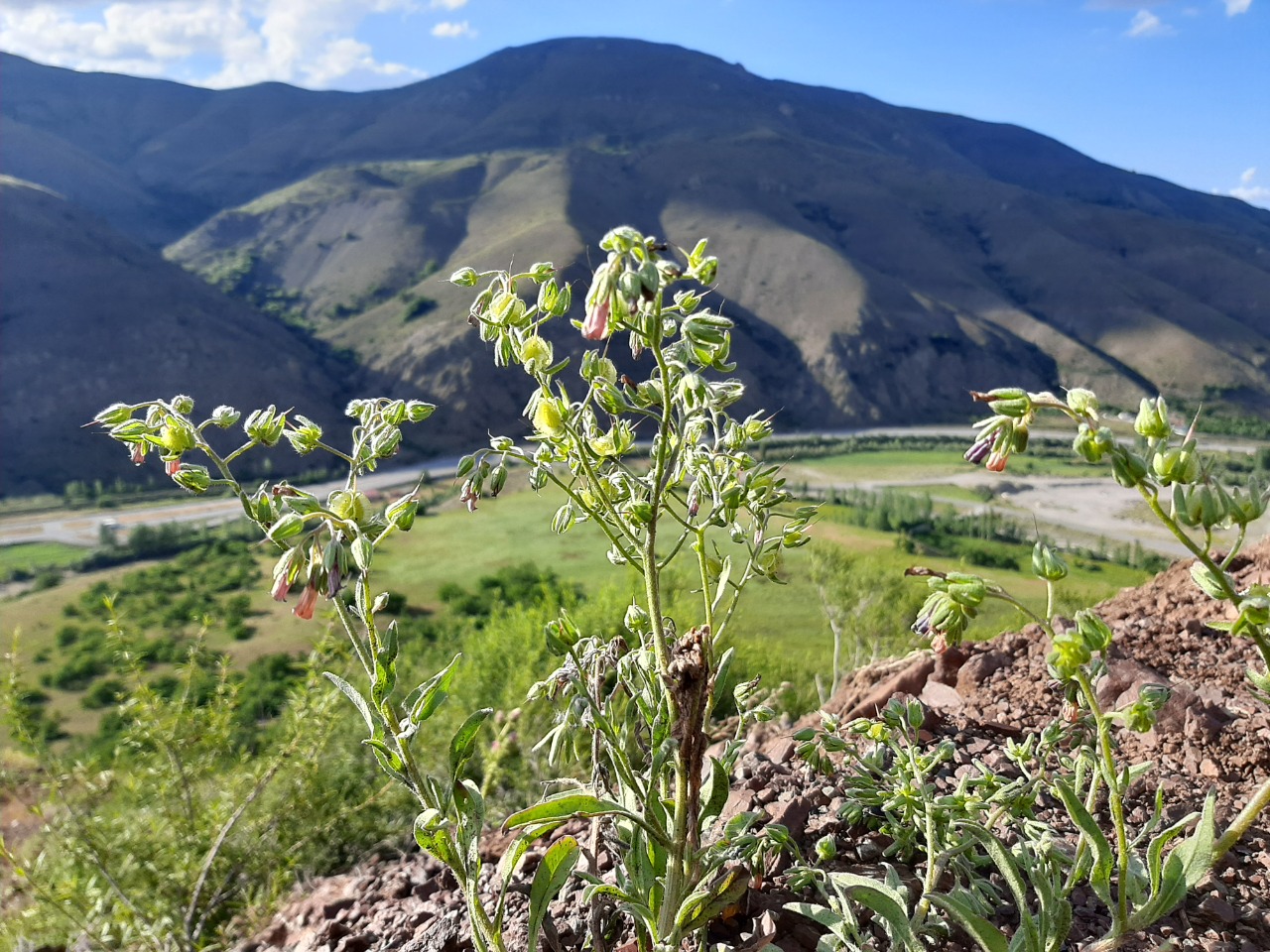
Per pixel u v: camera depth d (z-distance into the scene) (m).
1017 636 4.62
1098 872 1.93
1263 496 1.62
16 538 100.88
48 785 6.43
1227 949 2.37
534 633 11.17
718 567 2.63
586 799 2.11
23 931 6.13
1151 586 5.21
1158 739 3.51
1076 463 128.62
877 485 118.94
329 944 3.38
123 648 6.71
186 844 6.42
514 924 2.95
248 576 79.19
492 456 2.37
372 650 2.11
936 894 2.12
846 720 4.20
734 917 2.72
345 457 2.33
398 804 7.51
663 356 2.25
